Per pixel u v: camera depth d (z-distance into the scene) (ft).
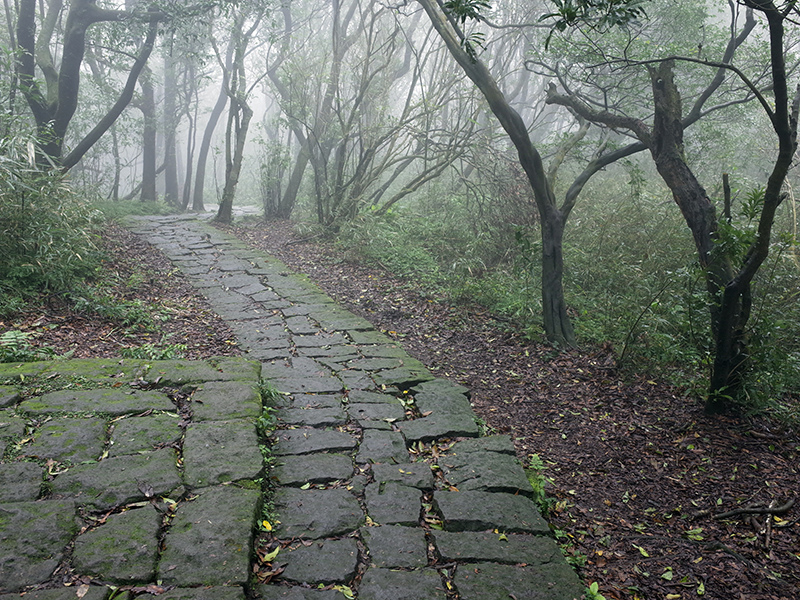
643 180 25.16
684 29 29.37
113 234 34.58
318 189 37.83
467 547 9.78
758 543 10.98
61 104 35.45
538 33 36.29
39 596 7.22
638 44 25.17
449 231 33.22
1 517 8.59
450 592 8.77
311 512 10.30
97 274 24.63
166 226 38.91
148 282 25.85
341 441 12.94
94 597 7.30
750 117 35.12
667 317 20.62
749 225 20.93
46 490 9.42
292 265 31.07
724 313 14.82
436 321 23.30
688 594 9.67
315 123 39.11
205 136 62.64
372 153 35.99
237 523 9.07
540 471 13.34
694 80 31.37
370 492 11.17
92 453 10.62
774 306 20.18
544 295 21.06
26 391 12.84
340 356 18.60
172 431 11.69
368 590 8.55
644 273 24.17
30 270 20.67
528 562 9.55
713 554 10.70
